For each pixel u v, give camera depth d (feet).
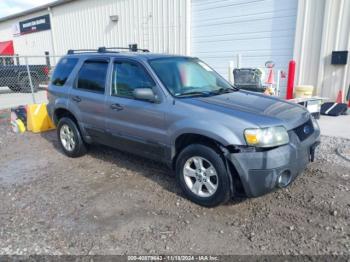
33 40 69.41
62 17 57.62
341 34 25.00
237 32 32.22
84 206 11.82
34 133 23.77
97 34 50.75
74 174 15.11
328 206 11.04
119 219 10.80
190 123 11.10
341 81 25.79
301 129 11.30
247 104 11.87
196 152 11.18
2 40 83.66
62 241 9.64
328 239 9.30
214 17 33.88
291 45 28.43
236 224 10.25
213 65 35.32
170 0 37.55
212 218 10.68
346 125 21.25
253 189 10.22
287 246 9.06
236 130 10.19
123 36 45.80
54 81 18.11
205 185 11.26
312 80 27.43
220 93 13.43
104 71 14.93
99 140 15.74
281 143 10.20
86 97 15.48
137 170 15.24
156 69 13.04
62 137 17.99
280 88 29.84
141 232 9.99
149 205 11.71
